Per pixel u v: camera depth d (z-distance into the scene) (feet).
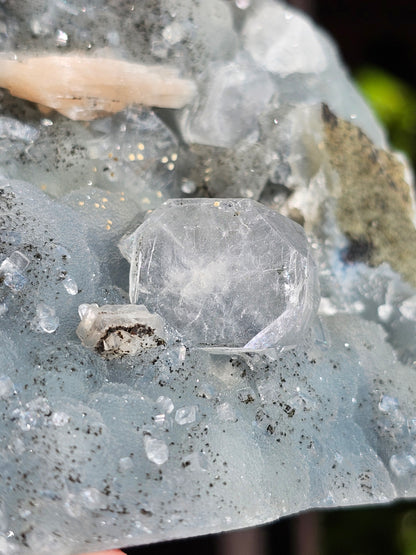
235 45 0.31
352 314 0.29
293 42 0.31
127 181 0.28
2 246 0.25
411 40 0.60
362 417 0.27
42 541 0.23
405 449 0.27
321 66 0.32
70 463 0.23
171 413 0.25
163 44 0.30
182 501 0.24
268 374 0.26
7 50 0.29
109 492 0.23
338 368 0.27
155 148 0.29
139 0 0.30
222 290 0.25
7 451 0.23
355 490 0.26
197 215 0.26
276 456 0.25
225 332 0.25
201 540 0.46
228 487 0.24
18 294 0.25
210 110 0.29
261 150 0.30
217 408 0.25
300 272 0.25
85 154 0.28
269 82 0.30
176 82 0.29
